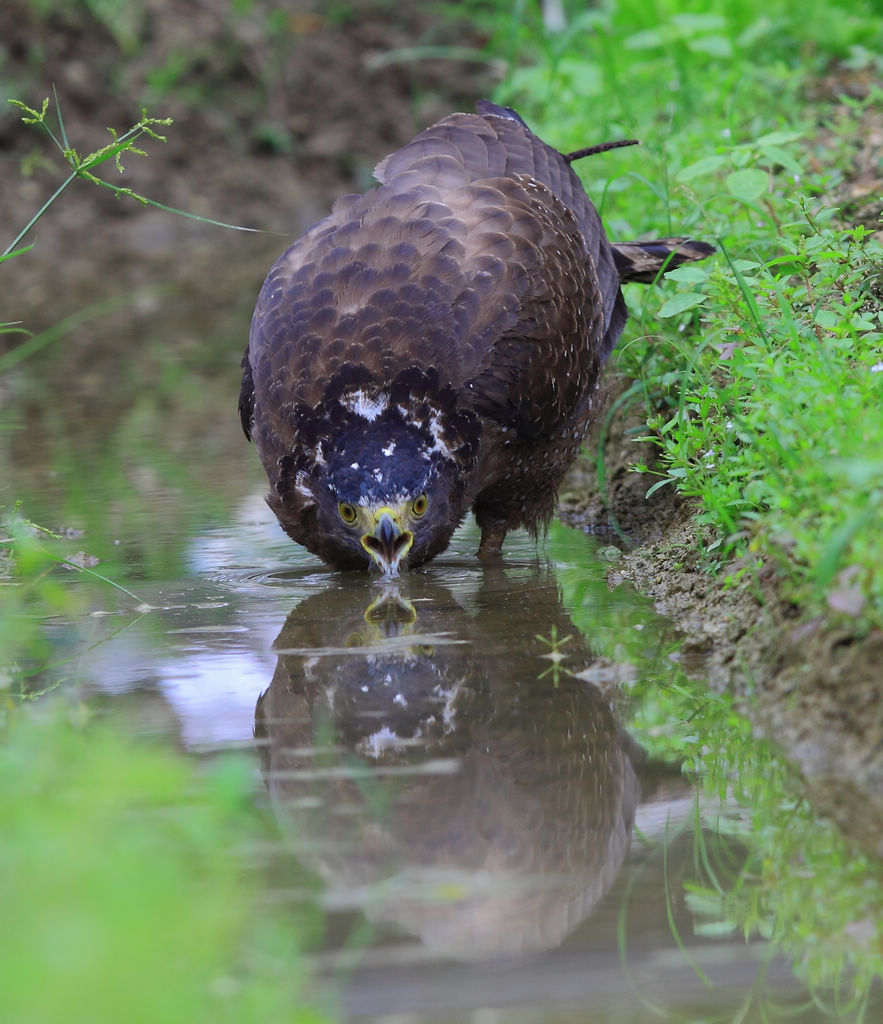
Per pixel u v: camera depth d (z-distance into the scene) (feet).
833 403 26.81
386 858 21.43
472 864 21.30
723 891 20.56
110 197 94.43
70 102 95.71
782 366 29.66
